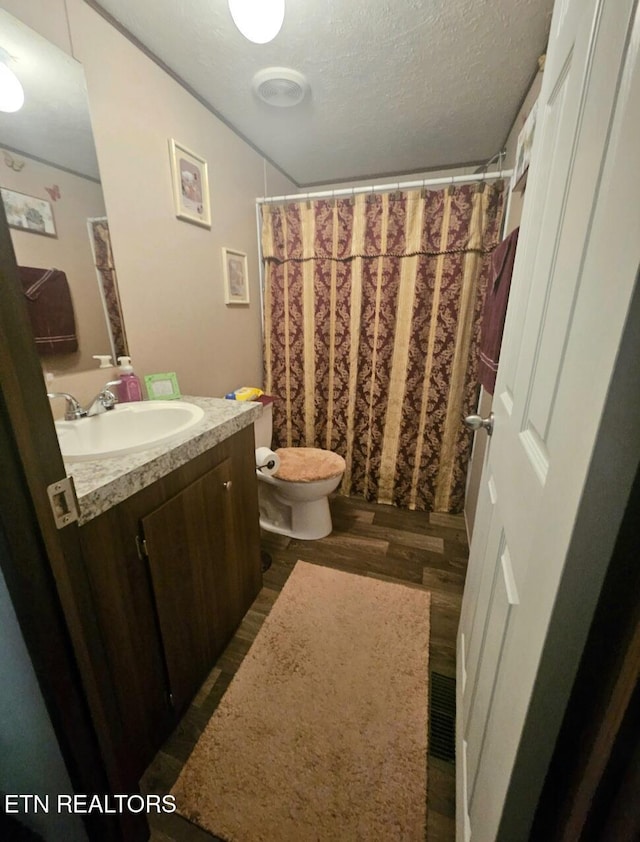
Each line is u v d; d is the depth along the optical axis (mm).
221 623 1255
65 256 1103
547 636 387
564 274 486
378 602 1504
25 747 641
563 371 445
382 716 1081
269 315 2195
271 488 1970
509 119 1673
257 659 1252
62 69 1029
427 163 2176
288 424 2383
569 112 540
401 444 2166
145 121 1296
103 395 1163
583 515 344
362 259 1941
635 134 301
